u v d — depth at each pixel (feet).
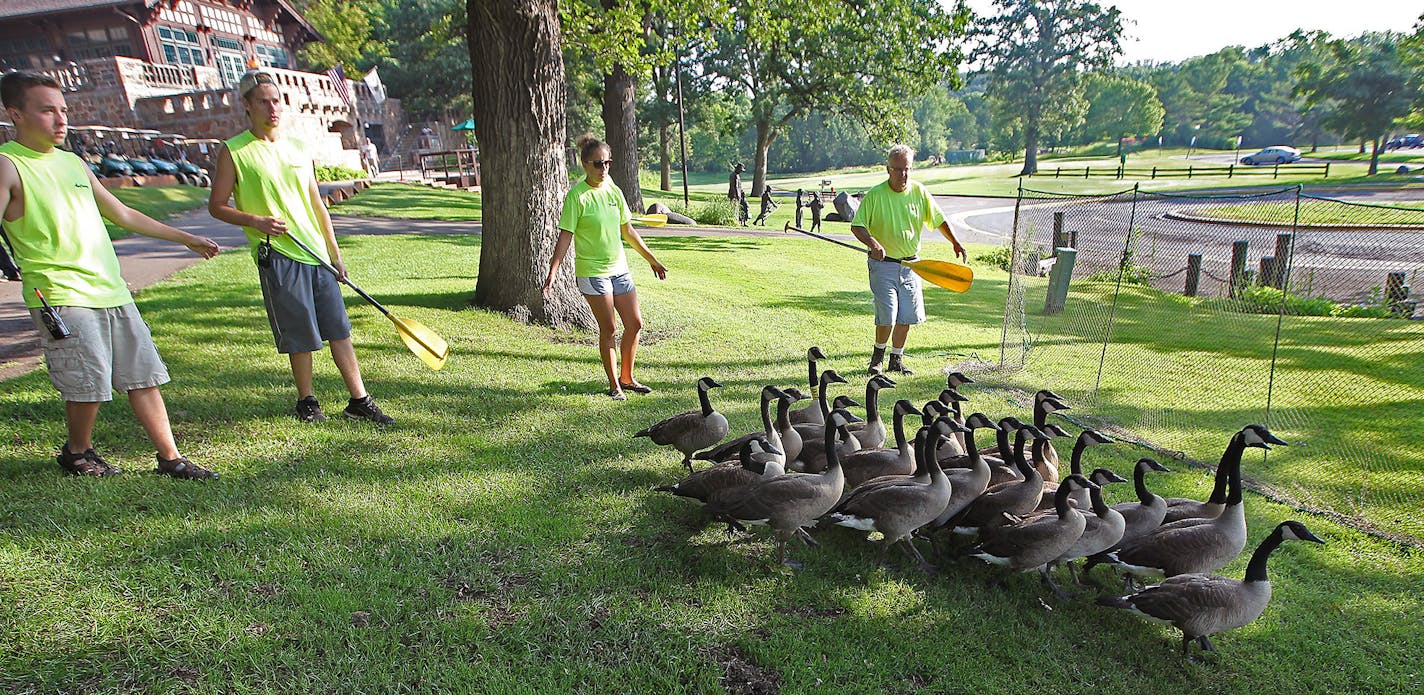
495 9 30.19
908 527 16.25
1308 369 34.01
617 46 61.46
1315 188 135.64
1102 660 14.14
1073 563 17.11
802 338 35.40
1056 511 16.14
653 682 12.24
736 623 13.88
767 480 16.08
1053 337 40.37
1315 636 15.05
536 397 24.29
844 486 18.72
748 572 15.55
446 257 46.50
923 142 391.65
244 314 30.12
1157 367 34.14
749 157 362.94
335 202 75.97
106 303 14.92
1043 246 79.87
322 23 161.79
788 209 134.41
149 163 79.66
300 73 114.52
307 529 15.26
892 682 12.89
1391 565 17.49
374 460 18.81
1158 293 55.77
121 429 18.70
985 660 13.66
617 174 93.35
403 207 78.59
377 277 39.42
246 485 16.74
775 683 12.59
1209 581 14.44
